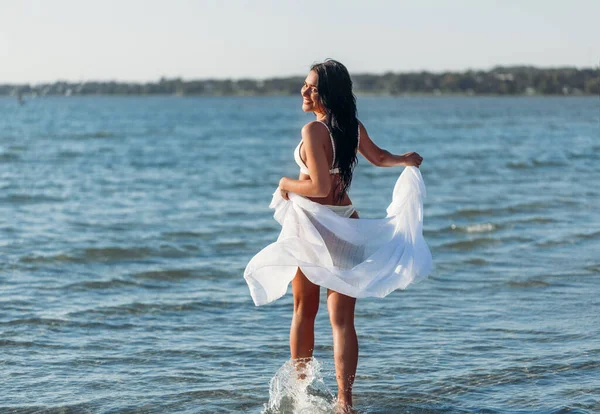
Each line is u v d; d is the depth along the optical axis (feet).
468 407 14.96
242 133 171.22
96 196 54.60
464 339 19.60
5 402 15.28
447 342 19.35
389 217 14.71
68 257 31.32
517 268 28.86
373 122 231.50
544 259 30.60
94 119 257.75
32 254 31.68
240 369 17.51
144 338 20.01
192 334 20.43
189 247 34.12
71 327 20.98
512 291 25.17
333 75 14.11
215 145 125.59
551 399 15.23
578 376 16.53
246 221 42.42
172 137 150.71
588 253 31.76
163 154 103.19
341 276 14.07
